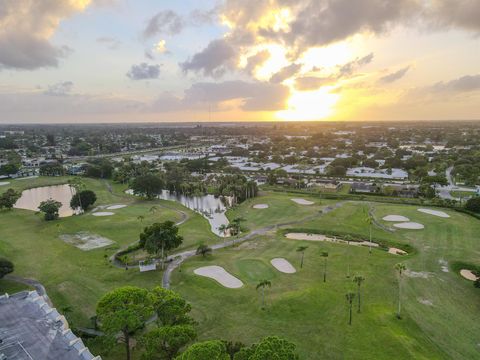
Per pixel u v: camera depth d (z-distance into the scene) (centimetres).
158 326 4934
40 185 19250
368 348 4956
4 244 9356
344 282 7044
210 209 14162
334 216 12019
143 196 15962
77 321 5716
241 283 7044
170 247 8081
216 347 3562
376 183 17250
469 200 12319
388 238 9775
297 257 8400
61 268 7900
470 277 7369
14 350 3825
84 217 12212
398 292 6606
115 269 7881
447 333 5356
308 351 4900
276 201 14325
